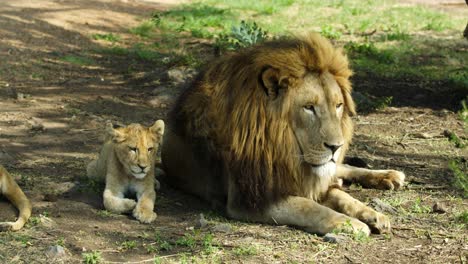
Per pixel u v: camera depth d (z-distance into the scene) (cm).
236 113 1062
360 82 2194
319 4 3691
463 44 2811
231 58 1105
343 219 1024
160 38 2859
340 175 1292
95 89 2011
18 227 1030
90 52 2530
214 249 980
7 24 2739
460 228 1086
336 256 973
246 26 2303
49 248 962
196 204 1173
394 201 1198
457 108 1903
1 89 1948
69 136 1560
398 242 1028
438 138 1630
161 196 1200
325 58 1044
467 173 1385
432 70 2381
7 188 1104
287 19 3306
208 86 1123
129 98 1923
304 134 1038
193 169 1180
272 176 1056
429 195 1245
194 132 1145
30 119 1670
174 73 2100
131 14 3281
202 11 3353
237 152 1062
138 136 1095
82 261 948
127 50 2573
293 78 1031
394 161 1459
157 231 1048
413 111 1866
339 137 1023
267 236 1032
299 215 1052
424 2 3806
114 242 1009
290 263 948
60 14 3025
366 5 3681
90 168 1245
